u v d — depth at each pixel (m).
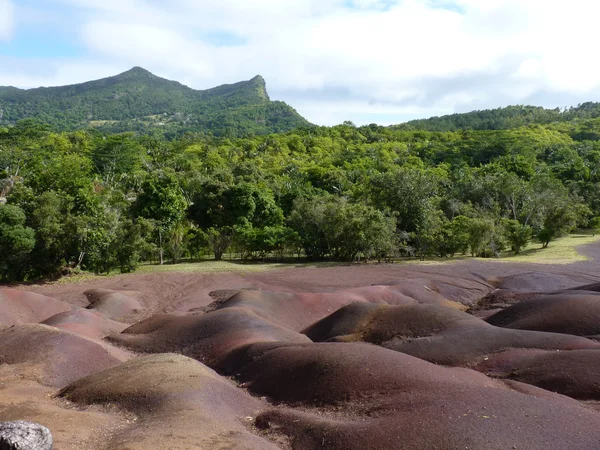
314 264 37.06
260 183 55.16
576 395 10.58
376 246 37.19
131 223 33.16
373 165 82.31
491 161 86.81
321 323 18.53
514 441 7.54
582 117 155.50
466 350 13.66
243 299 20.39
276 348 13.43
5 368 13.68
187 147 102.69
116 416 9.86
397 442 7.86
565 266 33.06
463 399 8.98
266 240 38.81
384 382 10.30
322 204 41.50
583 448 7.41
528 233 41.94
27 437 6.09
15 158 64.44
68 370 13.70
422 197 42.44
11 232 27.55
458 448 7.46
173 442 8.10
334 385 10.64
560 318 16.05
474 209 48.44
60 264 30.58
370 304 18.23
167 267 34.97
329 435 8.55
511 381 11.23
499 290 25.72
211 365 14.43
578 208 48.88
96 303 23.14
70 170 35.59
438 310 16.34
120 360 15.00
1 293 21.16
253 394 11.88
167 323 18.11
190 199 49.50
